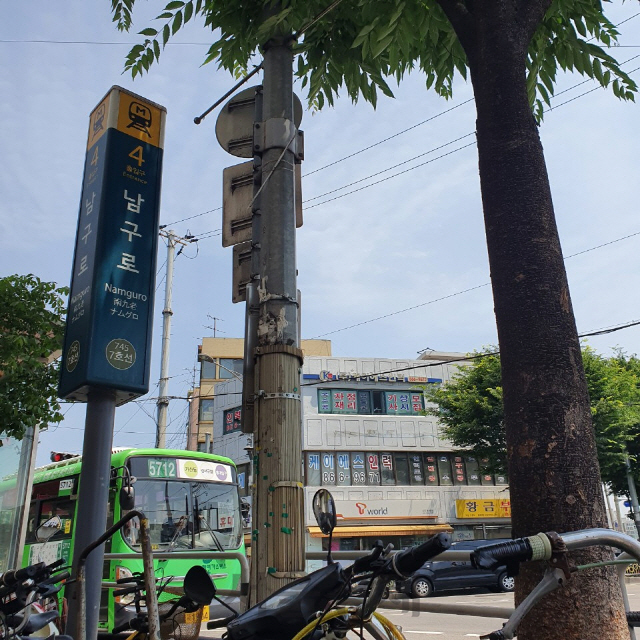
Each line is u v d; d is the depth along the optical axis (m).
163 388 21.47
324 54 5.89
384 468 27.91
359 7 5.41
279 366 3.97
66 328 5.68
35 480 12.13
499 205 3.38
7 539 9.63
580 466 2.84
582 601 2.55
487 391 23.97
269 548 3.63
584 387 3.03
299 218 4.86
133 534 8.86
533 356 3.03
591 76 5.52
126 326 5.47
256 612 2.31
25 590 2.88
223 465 10.56
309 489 26.55
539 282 3.16
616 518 28.50
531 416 2.94
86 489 5.10
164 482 9.64
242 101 5.07
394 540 26.41
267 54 4.92
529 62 5.63
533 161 3.43
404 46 4.80
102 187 5.64
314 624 2.10
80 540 4.97
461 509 27.59
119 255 5.58
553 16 5.37
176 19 5.25
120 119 5.90
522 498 2.88
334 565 2.20
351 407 28.70
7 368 8.14
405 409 29.23
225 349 39.97
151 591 2.75
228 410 31.19
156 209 5.92
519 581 2.76
